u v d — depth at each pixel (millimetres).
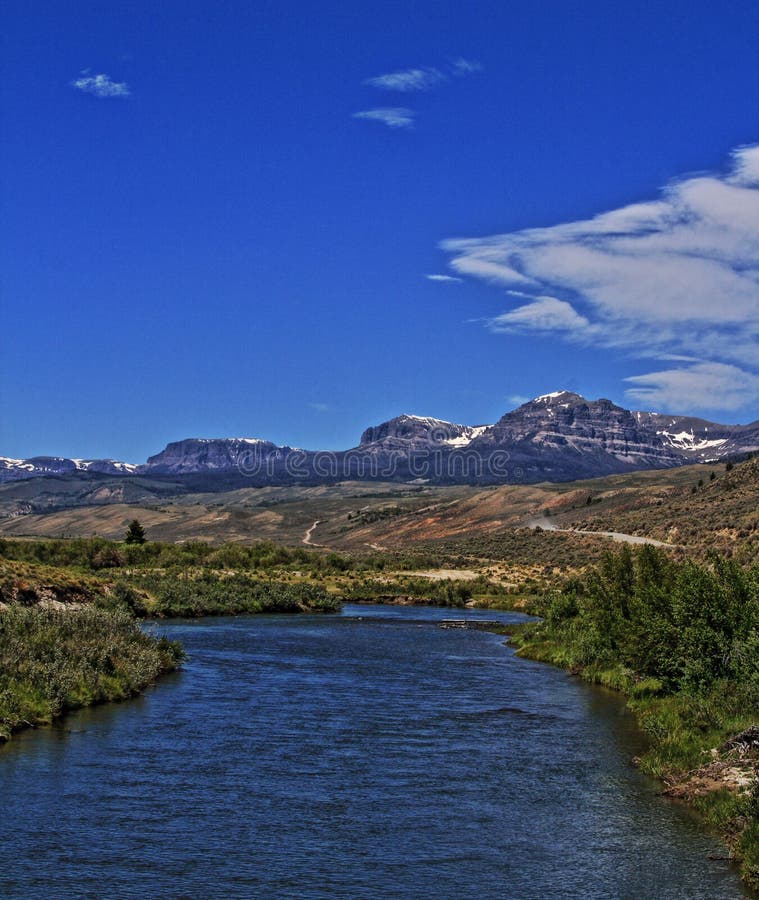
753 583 39406
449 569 140000
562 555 142125
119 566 126875
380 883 19484
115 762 28312
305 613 94688
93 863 20016
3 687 33688
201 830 22344
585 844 21953
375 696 41469
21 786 25391
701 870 20453
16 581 63781
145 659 44375
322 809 24250
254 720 35281
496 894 19031
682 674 39250
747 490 143125
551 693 43281
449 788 26406
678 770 27609
